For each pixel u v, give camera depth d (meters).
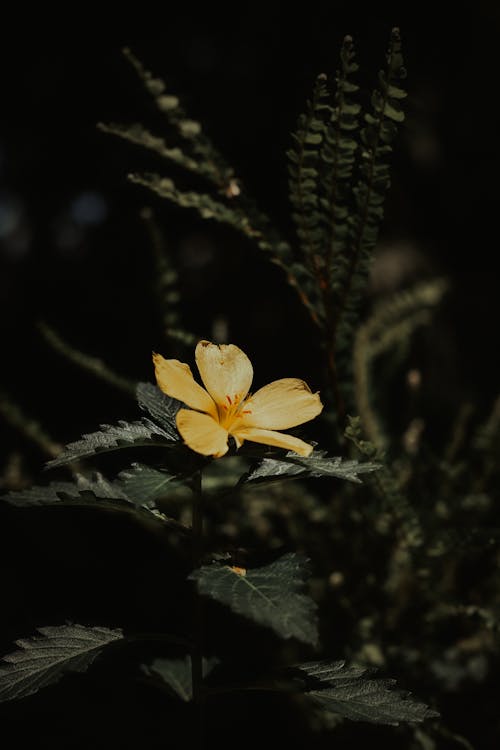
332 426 0.68
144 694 0.74
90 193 1.52
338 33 1.29
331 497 0.80
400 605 0.74
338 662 0.57
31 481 0.76
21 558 0.90
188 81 1.39
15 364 1.37
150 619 0.81
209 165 0.65
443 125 1.43
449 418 1.11
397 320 0.80
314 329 0.67
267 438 0.53
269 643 0.76
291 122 1.29
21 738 0.71
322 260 0.64
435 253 1.39
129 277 1.42
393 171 1.37
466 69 1.45
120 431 0.55
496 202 1.43
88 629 0.57
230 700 0.76
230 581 0.52
